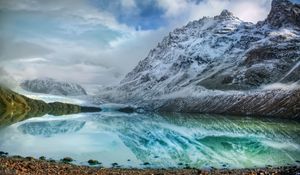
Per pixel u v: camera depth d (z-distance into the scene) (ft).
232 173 166.61
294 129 556.92
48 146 286.66
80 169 161.17
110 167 193.36
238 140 382.63
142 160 233.14
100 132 443.32
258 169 190.90
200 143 352.69
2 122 529.86
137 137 398.83
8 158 181.06
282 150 300.61
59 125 542.16
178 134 445.78
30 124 527.40
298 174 144.97
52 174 130.72
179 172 171.42
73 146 295.48
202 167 207.82
